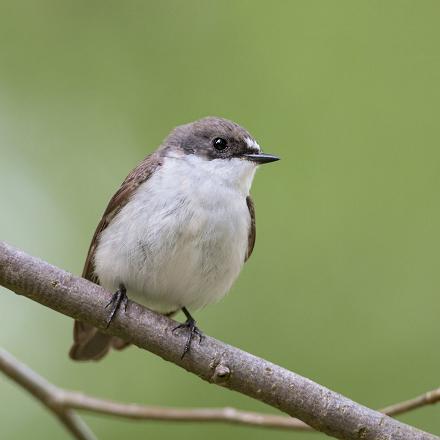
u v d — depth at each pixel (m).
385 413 8.04
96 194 13.73
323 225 12.75
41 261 8.02
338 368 11.88
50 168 14.09
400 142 13.28
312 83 13.64
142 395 12.11
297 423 8.68
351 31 13.94
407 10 14.09
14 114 14.15
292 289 12.41
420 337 12.04
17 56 14.09
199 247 9.12
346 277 12.44
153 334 8.06
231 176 9.54
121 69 14.12
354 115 13.41
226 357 7.87
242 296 12.48
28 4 14.15
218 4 14.20
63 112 14.11
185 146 9.74
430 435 7.32
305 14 14.03
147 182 9.38
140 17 14.24
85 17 14.22
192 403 11.88
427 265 12.48
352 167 13.12
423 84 13.65
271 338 12.18
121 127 13.92
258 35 13.96
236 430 11.53
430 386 11.72
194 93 13.77
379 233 12.68
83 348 10.26
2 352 9.43
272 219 12.81
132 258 9.12
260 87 13.66
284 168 13.12
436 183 13.03
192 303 9.68
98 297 8.09
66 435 12.00
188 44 14.07
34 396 9.36
